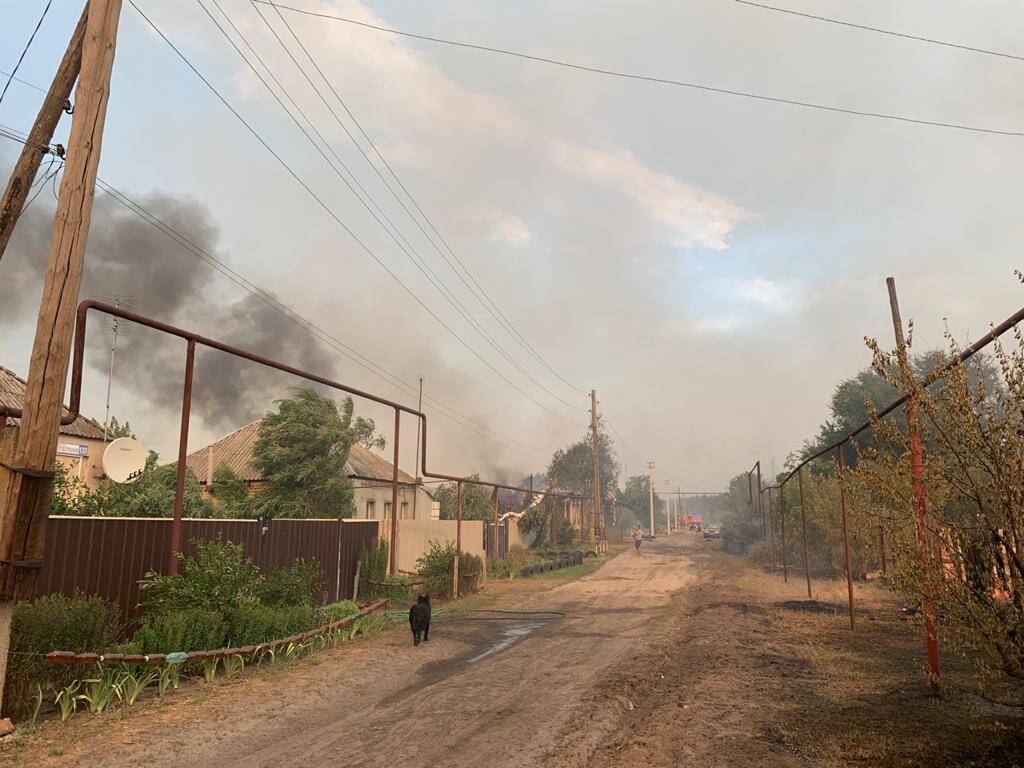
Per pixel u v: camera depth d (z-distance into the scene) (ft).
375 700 27.25
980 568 19.15
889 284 36.73
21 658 23.35
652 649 37.86
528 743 21.22
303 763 19.58
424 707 25.84
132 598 34.91
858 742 20.40
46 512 23.41
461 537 85.40
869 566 75.31
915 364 107.45
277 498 85.92
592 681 29.94
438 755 20.24
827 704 25.21
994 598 18.88
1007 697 24.68
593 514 177.88
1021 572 17.63
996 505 18.63
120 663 26.07
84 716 23.71
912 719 22.66
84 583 32.37
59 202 24.30
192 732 22.27
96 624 27.45
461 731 22.66
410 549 74.43
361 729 23.00
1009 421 17.99
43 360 23.52
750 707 25.13
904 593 21.31
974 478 19.90
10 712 22.80
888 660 33.24
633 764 19.21
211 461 93.35
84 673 26.02
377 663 34.06
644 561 121.39
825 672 31.01
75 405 29.37
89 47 25.31
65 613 26.23
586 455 196.95
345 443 93.35
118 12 26.32
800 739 20.94
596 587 76.43
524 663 34.45
